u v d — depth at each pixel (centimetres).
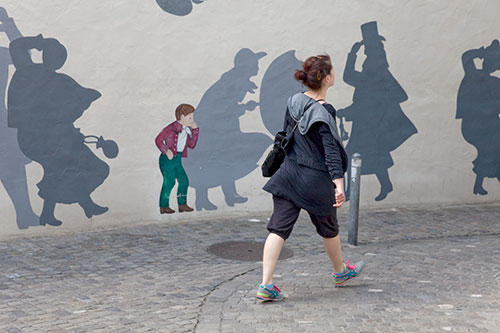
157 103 795
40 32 725
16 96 721
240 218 853
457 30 955
